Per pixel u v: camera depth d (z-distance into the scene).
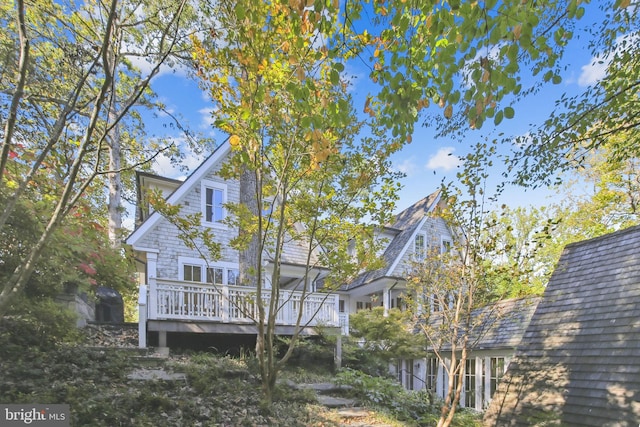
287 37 4.05
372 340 10.55
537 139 6.43
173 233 12.14
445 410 6.67
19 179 4.46
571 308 7.18
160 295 7.86
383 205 6.12
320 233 6.24
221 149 13.43
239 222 6.14
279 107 4.90
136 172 13.20
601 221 16.02
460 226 7.00
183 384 5.15
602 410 5.19
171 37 4.98
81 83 3.32
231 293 8.73
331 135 5.16
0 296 2.86
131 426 3.65
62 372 4.51
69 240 5.57
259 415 4.71
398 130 3.53
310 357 9.16
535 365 6.74
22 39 2.83
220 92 4.93
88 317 8.73
